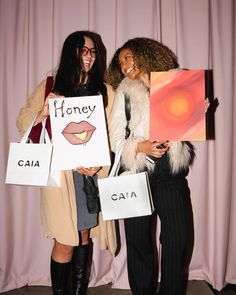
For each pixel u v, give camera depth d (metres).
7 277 1.91
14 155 1.36
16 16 1.84
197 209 1.92
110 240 1.60
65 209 1.45
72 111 1.35
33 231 1.93
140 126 1.40
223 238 1.86
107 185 1.39
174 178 1.47
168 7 1.83
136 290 1.61
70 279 1.85
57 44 1.81
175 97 1.33
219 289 1.87
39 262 1.95
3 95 1.83
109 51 1.83
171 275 1.54
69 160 1.35
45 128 1.41
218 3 1.80
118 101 1.45
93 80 1.51
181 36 1.82
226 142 1.83
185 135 1.33
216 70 1.81
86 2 1.82
